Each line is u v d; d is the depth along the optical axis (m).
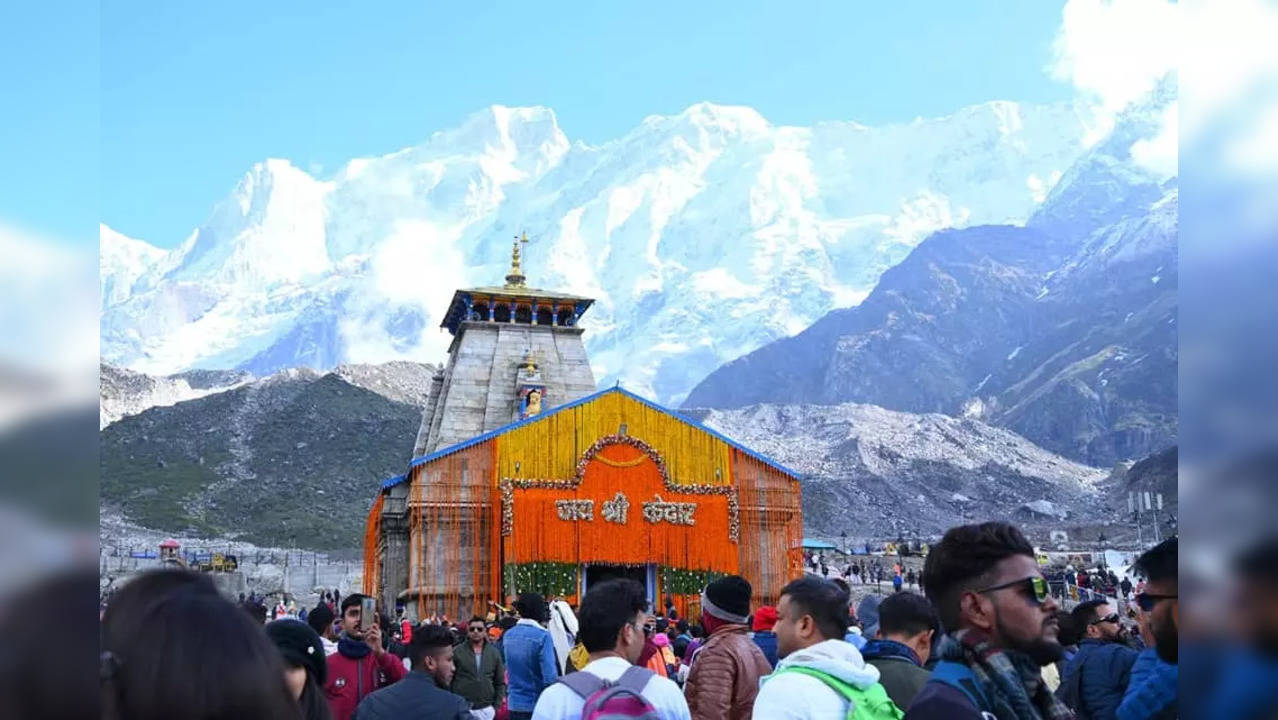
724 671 12.73
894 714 9.86
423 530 58.88
